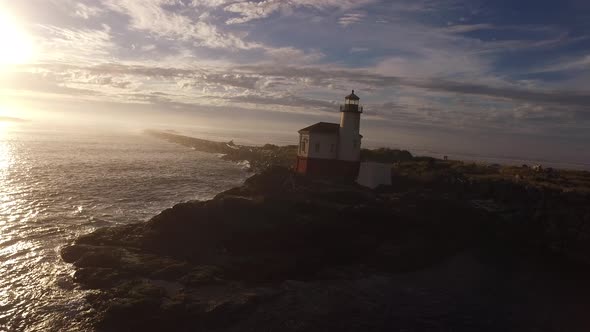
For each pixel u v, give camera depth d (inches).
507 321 911.7
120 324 766.5
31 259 1029.2
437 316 910.4
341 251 1169.4
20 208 1512.1
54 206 1572.3
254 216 1240.2
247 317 823.1
